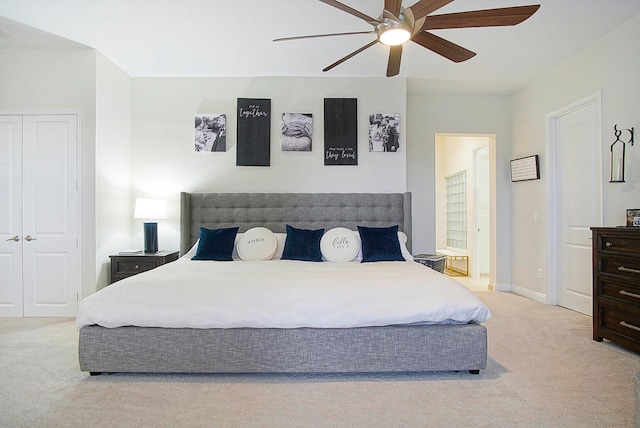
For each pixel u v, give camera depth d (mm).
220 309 2305
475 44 3598
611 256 2896
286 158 4398
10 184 3801
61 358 2670
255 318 2287
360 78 4430
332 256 3668
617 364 2557
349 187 4410
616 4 2912
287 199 4312
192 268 3010
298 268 3023
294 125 4379
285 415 1912
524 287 4879
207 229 3924
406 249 4062
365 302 2324
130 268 3850
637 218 2896
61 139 3777
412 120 5180
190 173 4379
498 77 4520
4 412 1939
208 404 2021
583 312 3896
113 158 4043
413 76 4449
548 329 3361
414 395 2121
